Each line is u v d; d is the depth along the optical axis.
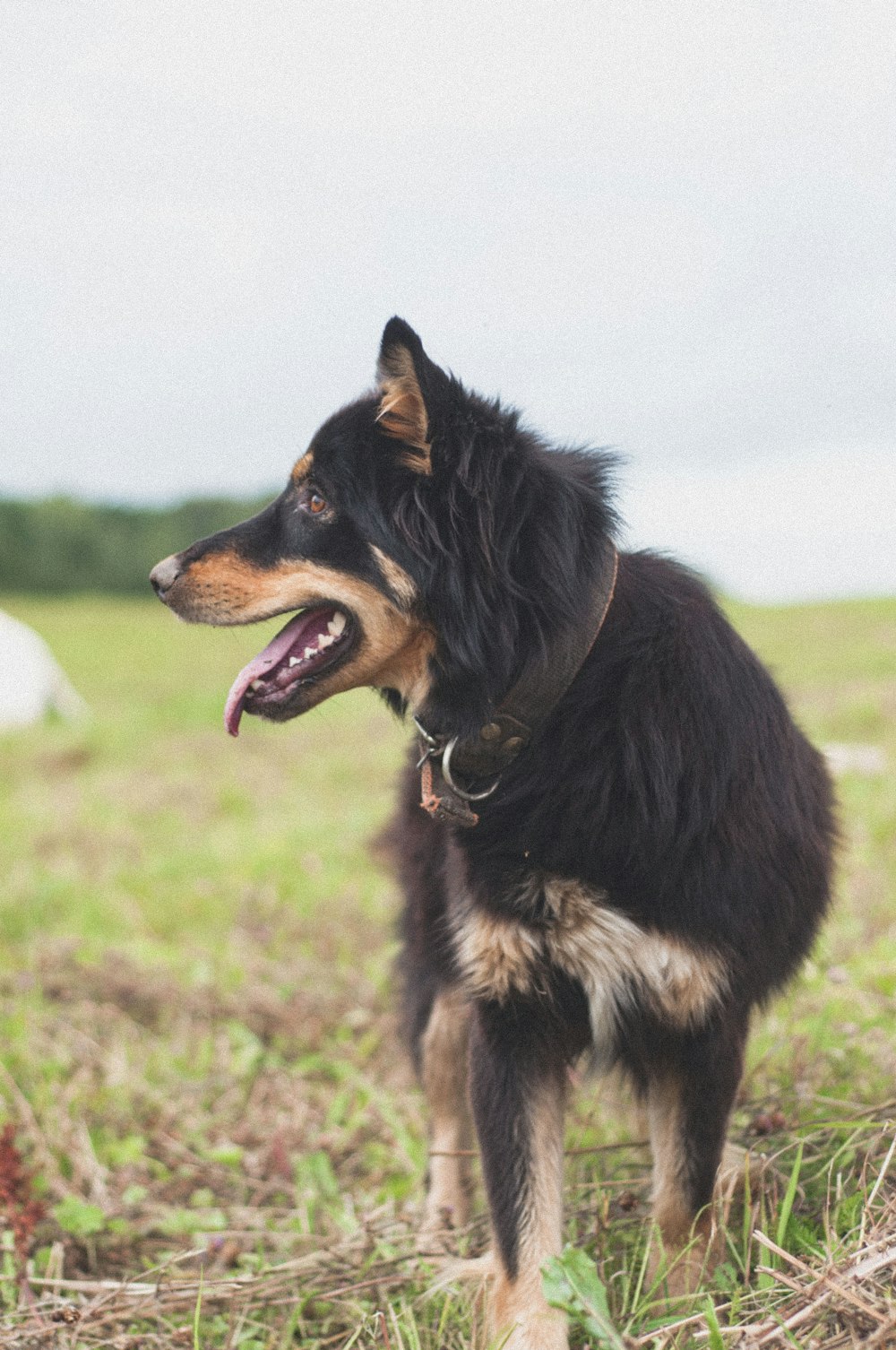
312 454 2.84
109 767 11.08
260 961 5.30
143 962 5.31
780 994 3.02
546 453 2.79
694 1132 2.64
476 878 2.63
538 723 2.58
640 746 2.51
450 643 2.62
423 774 2.75
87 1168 3.53
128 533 34.97
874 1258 2.20
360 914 5.89
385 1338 2.45
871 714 10.19
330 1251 2.89
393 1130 3.80
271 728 13.09
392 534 2.68
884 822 6.27
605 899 2.54
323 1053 4.47
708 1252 2.52
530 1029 2.67
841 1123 2.70
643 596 2.69
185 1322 2.74
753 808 2.57
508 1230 2.55
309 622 2.96
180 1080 4.18
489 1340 2.47
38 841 7.84
